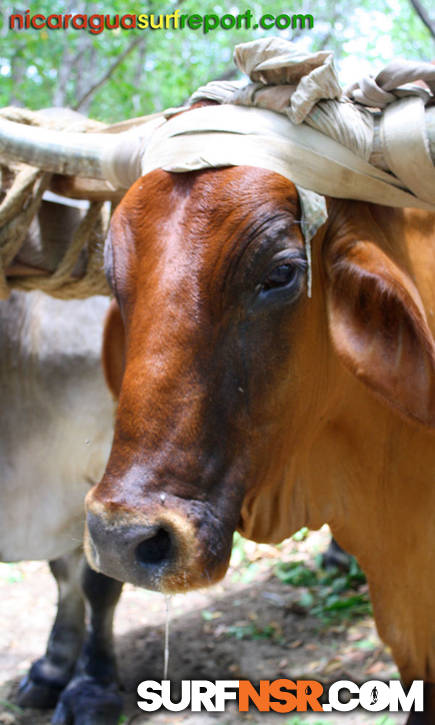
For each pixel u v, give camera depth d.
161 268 2.08
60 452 3.76
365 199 2.25
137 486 1.99
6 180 3.14
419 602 2.67
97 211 3.13
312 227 2.13
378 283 2.11
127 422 2.04
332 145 2.16
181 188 2.13
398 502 2.61
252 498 2.33
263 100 2.16
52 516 3.79
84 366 3.73
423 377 2.17
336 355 2.37
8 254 3.07
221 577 2.10
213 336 2.05
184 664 4.51
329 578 5.45
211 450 2.07
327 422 2.58
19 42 10.70
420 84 2.26
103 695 3.93
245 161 2.10
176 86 11.92
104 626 3.99
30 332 3.71
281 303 2.10
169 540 2.01
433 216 2.49
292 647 4.67
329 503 2.70
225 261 2.04
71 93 11.45
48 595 5.51
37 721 4.07
